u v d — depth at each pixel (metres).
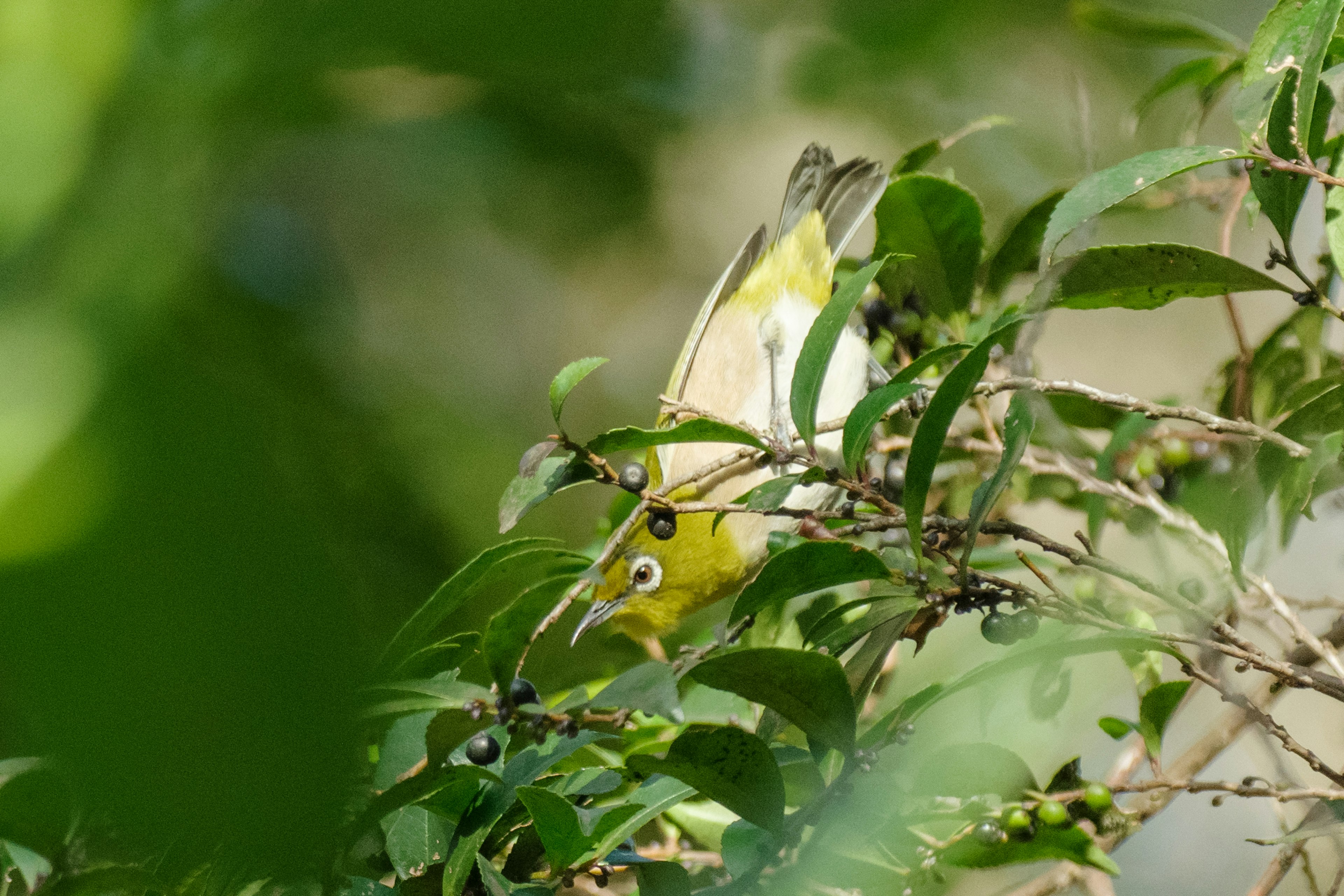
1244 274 3.49
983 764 3.49
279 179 3.54
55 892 3.46
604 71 2.55
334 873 3.45
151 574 2.01
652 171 3.62
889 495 3.56
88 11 2.81
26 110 2.77
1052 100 3.67
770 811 3.46
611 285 4.70
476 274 3.99
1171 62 3.68
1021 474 3.58
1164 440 3.56
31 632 1.94
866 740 3.47
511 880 3.47
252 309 3.40
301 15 2.59
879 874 3.49
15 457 2.14
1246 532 3.50
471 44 2.49
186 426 2.23
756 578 3.46
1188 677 3.50
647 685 3.44
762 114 3.63
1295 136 3.48
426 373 3.68
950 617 3.52
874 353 3.61
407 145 3.57
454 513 3.57
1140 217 3.67
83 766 1.95
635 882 3.53
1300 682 3.47
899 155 3.69
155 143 2.80
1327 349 3.56
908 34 3.40
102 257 2.70
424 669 3.49
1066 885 3.55
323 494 2.32
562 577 3.47
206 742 2.00
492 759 3.46
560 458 3.49
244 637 2.04
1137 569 3.56
